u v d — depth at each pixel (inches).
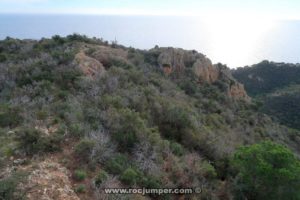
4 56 761.0
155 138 388.8
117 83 561.3
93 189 274.2
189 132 461.4
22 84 550.6
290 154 341.1
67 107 428.8
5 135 358.6
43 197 249.3
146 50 1212.5
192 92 1002.7
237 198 340.2
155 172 325.4
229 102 1101.7
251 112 1133.1
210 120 688.4
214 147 447.2
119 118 401.4
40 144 321.4
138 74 692.1
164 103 538.6
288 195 325.7
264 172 325.1
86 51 796.0
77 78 552.4
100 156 319.9
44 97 478.3
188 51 1272.1
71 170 295.0
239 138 686.5
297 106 1967.3
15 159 304.0
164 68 1078.4
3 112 414.9
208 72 1252.5
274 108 1991.9
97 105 454.6
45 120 394.0
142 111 485.1
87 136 349.7
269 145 357.4
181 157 383.6
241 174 353.7
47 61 619.8
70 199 254.2
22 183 260.4
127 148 365.7
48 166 292.4
